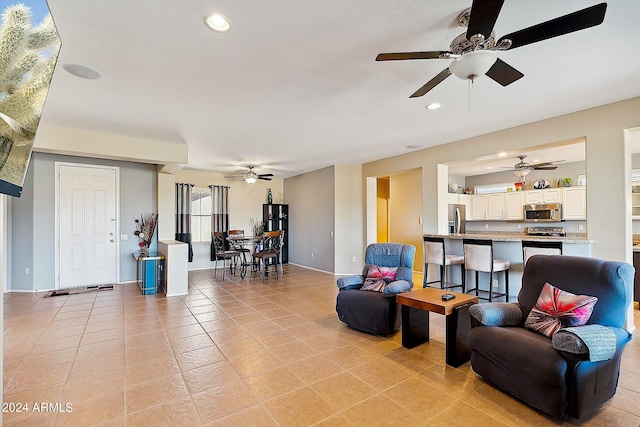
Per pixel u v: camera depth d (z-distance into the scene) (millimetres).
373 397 2221
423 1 1754
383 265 3953
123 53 2260
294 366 2686
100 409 2070
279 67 2492
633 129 3236
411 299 2945
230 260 8078
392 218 7727
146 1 1718
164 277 5406
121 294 5148
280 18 1887
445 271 4887
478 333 2428
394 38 2117
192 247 7750
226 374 2545
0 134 1288
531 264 2713
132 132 4262
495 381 2275
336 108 3410
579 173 6395
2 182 1376
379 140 4797
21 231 5230
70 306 4453
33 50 1329
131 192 5992
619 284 2162
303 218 8273
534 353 2035
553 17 1923
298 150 5465
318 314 4160
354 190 7055
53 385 2363
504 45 1774
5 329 3535
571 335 1901
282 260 8734
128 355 2883
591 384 1941
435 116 3699
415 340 3109
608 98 3191
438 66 2486
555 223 6707
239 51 2250
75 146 4121
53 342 3170
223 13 1831
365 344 3158
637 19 1908
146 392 2273
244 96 3057
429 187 5285
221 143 4922
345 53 2297
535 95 3100
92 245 5664
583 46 2217
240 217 8508
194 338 3303
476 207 7750
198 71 2541
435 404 2133
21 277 5238
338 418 1988
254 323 3787
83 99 3098
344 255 7066
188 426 1909
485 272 4395
